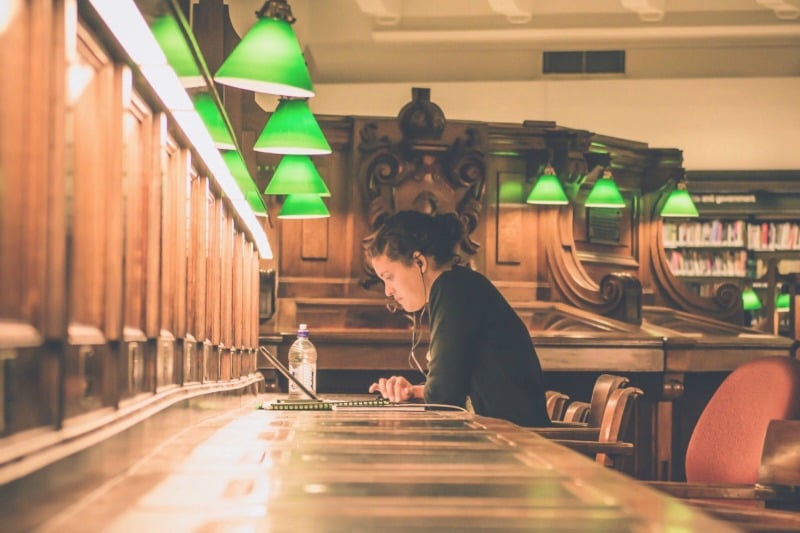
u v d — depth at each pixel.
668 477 6.55
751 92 11.95
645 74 12.04
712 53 12.00
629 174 8.20
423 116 6.95
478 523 0.98
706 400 7.14
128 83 1.62
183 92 1.86
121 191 1.55
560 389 6.70
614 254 8.10
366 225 7.00
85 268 1.44
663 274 8.28
